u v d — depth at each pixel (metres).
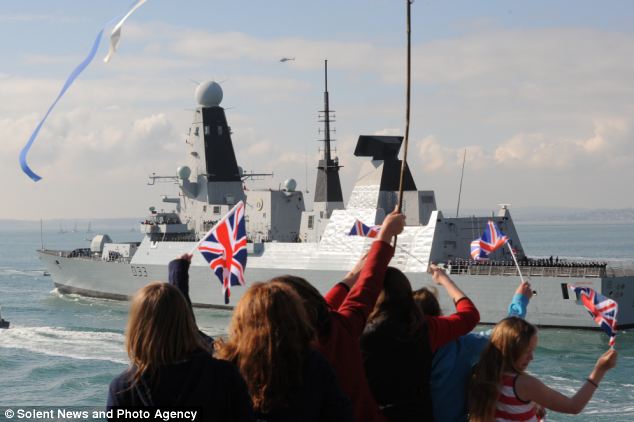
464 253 46.78
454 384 8.11
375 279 6.91
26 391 32.06
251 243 51.97
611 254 165.25
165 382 5.73
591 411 27.77
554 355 36.66
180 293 5.93
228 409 5.77
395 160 49.22
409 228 46.47
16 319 54.34
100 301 61.31
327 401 5.90
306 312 5.97
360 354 6.58
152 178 62.41
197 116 61.84
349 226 47.94
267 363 5.71
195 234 60.69
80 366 36.69
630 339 39.66
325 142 53.78
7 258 166.88
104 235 66.69
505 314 42.03
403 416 6.95
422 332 7.05
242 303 5.88
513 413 7.83
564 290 40.69
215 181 61.44
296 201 57.69
